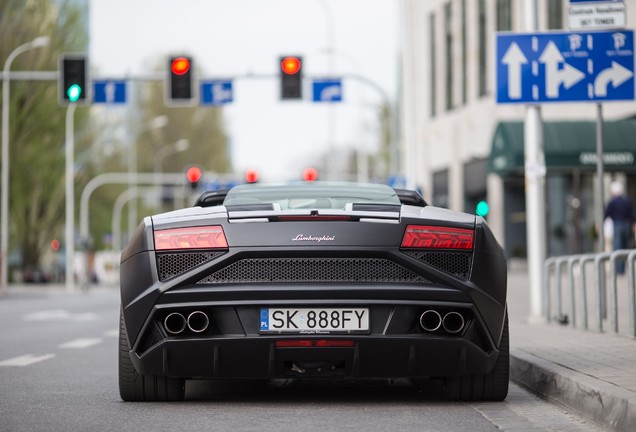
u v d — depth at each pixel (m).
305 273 10.00
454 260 10.18
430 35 73.31
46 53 70.81
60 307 38.38
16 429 9.46
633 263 16.22
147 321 10.07
